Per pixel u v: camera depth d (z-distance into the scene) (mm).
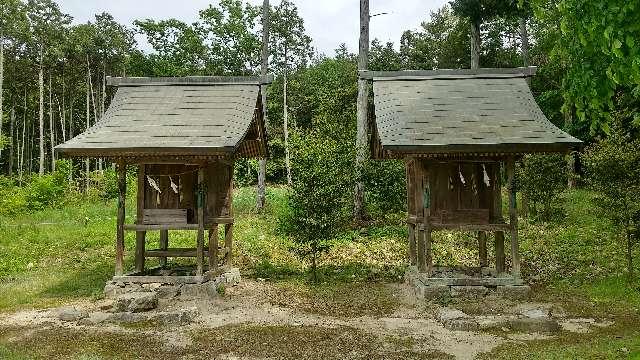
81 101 57750
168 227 11477
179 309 9922
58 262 15141
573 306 10172
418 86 12711
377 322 9414
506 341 8031
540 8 7207
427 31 47188
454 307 10336
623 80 6379
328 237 13070
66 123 61906
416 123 11156
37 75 50250
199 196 11438
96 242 17578
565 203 22203
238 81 13031
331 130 21844
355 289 12219
